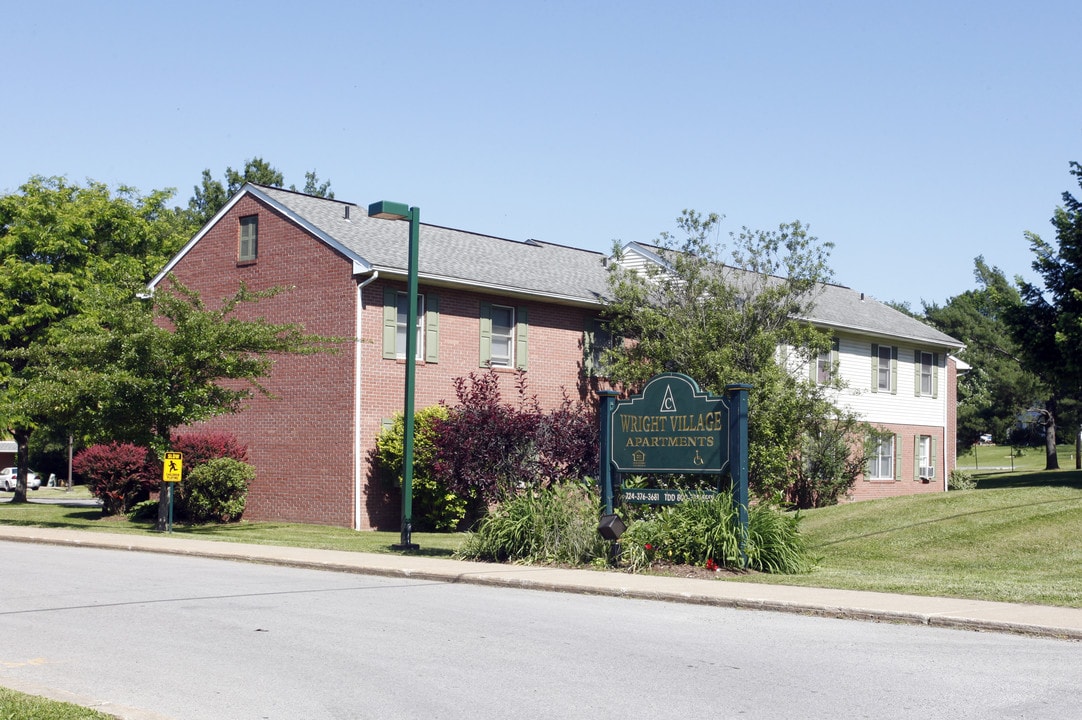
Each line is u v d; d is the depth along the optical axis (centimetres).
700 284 3014
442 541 2348
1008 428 6244
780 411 2772
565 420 1962
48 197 4050
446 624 1141
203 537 2308
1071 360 3019
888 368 4081
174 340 2466
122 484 3086
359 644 1020
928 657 952
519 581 1489
